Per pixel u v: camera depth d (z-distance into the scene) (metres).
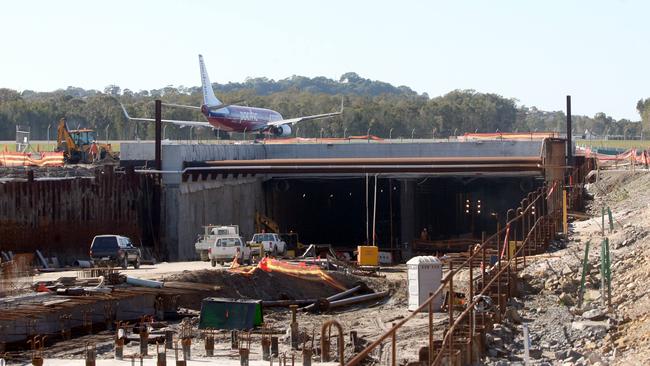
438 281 82.81
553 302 78.88
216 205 157.00
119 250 110.12
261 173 160.50
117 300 78.25
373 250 122.88
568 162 172.38
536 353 61.84
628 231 103.38
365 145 178.75
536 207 122.62
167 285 89.50
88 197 131.50
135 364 61.38
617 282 81.06
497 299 76.50
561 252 102.19
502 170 147.88
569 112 173.38
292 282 98.88
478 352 60.28
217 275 94.81
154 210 145.25
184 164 149.88
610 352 60.31
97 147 194.00
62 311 72.88
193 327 76.75
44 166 172.12
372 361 62.16
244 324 75.62
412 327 73.88
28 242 120.31
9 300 75.38
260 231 167.88
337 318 84.06
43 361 61.50
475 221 181.38
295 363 61.25
